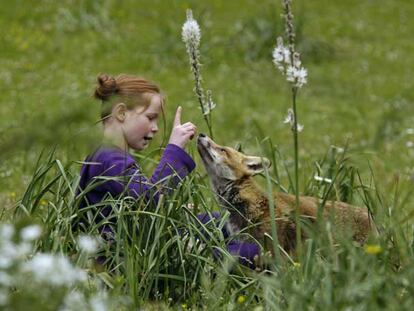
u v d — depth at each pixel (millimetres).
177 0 38500
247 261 10820
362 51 35281
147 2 38250
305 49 34188
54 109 24703
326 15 39375
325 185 12500
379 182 13875
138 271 9852
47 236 9789
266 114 26500
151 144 18016
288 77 9219
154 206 10414
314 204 11555
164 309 9500
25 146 8180
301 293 8242
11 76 29406
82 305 7469
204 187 10961
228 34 35094
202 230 10609
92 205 10312
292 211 11172
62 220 10000
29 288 7227
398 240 9750
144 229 10234
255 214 11508
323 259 9492
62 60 31453
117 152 10906
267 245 11180
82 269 9242
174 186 10867
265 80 30828
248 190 11781
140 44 33406
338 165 11141
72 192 10320
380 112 27516
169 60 32000
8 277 7066
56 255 9328
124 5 37594
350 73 32594
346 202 12352
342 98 29688
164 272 10102
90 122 9172
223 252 9805
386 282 8250
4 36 32875
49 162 10672
